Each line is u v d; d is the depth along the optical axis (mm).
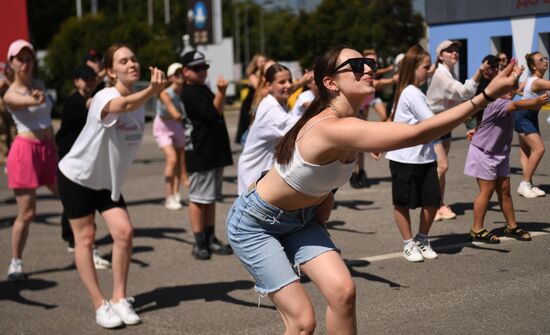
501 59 6434
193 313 5254
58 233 8344
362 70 3289
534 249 5871
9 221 9055
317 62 3404
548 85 6820
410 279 5516
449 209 7223
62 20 57562
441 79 6645
